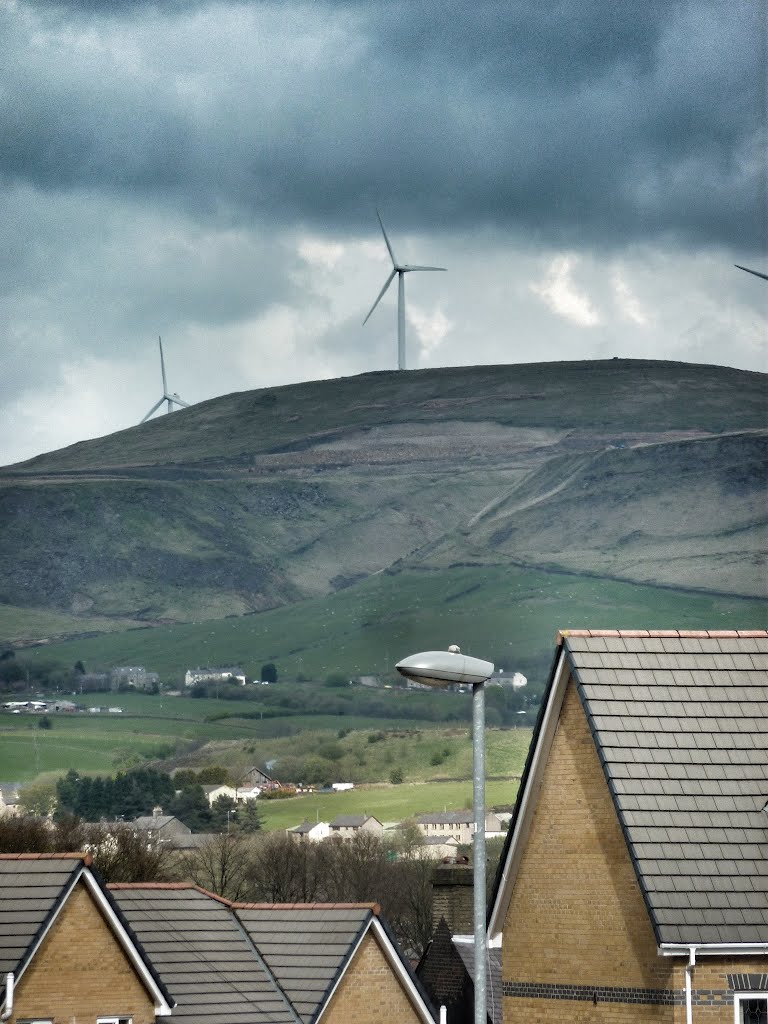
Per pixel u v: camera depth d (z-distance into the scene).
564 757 77.62
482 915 57.44
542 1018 76.81
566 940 76.12
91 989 89.12
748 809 72.81
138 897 101.94
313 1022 94.81
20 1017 86.56
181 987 93.75
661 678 77.06
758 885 70.25
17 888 89.25
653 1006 70.94
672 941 67.69
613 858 74.50
